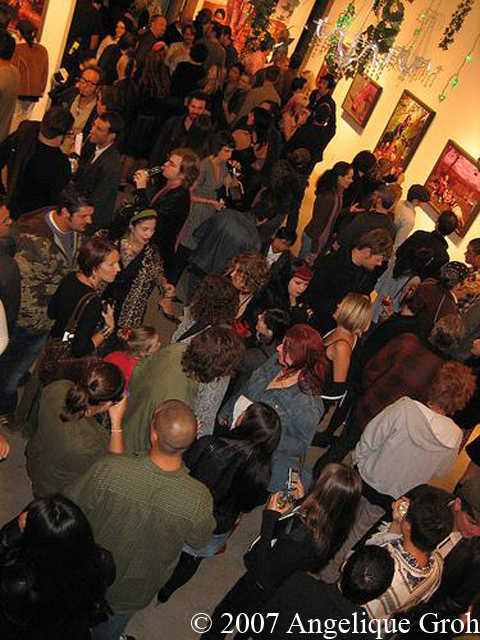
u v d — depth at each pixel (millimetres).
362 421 5164
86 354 4230
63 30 8766
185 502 3053
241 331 4988
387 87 12859
